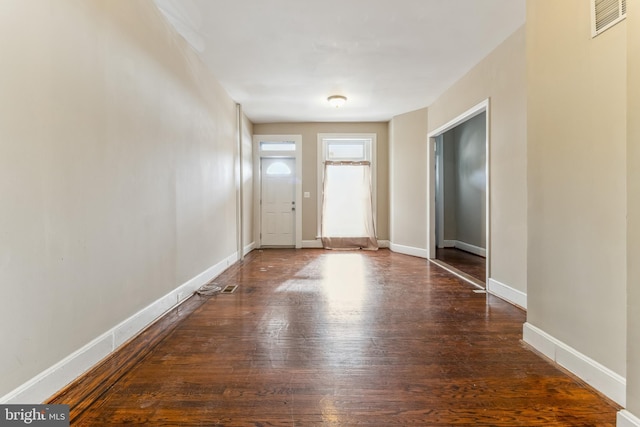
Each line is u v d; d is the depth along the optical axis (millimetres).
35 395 1392
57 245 1514
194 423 1322
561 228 1750
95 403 1443
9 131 1280
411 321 2453
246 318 2518
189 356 1892
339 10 2482
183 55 2902
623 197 1411
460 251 5953
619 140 1423
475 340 2111
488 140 3232
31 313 1379
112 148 1914
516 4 2412
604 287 1501
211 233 3727
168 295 2652
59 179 1523
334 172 6195
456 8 2463
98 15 1783
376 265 4605
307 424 1321
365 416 1370
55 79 1495
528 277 2033
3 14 1256
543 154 1876
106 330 1874
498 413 1385
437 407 1430
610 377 1465
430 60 3361
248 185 5715
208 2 2373
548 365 1779
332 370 1741
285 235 6297
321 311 2680
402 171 5570
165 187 2586
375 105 4977
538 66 1901
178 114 2812
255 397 1499
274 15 2543
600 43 1500
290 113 5426
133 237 2145
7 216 1274
